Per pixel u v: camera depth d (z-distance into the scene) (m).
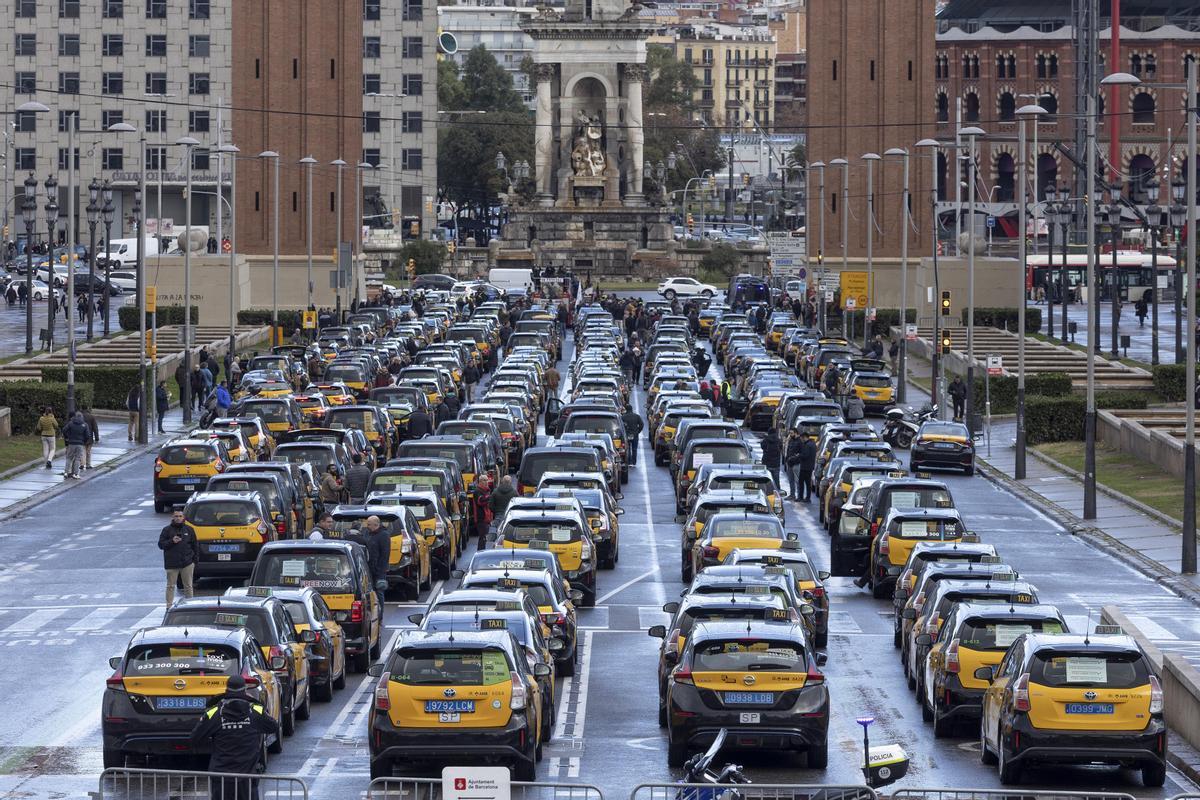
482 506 72.62
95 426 101.88
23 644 55.25
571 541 61.44
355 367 120.06
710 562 59.12
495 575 48.75
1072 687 37.16
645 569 71.38
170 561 59.62
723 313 183.25
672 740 38.84
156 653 38.53
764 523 60.09
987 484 98.81
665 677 43.62
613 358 140.50
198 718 38.12
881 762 29.25
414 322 167.00
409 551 62.25
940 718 42.59
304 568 51.09
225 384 118.81
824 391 130.25
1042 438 114.81
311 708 46.50
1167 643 56.06
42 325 184.50
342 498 78.75
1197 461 94.25
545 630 44.62
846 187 183.00
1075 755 37.00
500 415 97.94
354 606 50.94
